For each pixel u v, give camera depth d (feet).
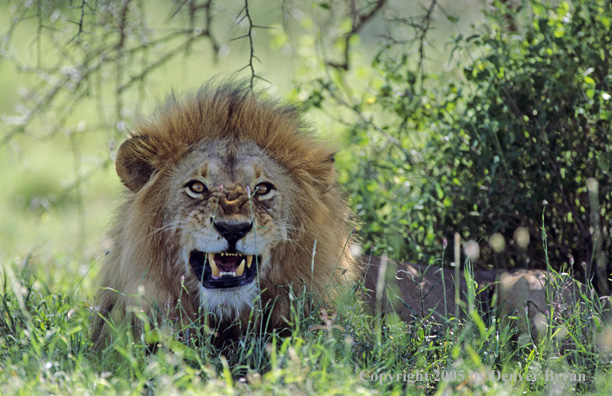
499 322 28.37
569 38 34.58
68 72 40.45
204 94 28.27
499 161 34.91
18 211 64.23
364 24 45.52
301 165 28.14
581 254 35.32
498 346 25.76
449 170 36.91
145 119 28.89
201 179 26.22
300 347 23.59
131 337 24.73
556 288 28.66
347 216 30.81
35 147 81.30
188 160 26.78
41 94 42.75
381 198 39.45
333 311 27.68
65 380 22.84
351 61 46.91
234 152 26.89
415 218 37.45
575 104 34.19
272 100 29.53
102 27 40.45
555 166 34.24
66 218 61.87
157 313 26.89
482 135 33.86
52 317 29.09
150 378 23.15
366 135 40.19
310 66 45.88
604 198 34.17
